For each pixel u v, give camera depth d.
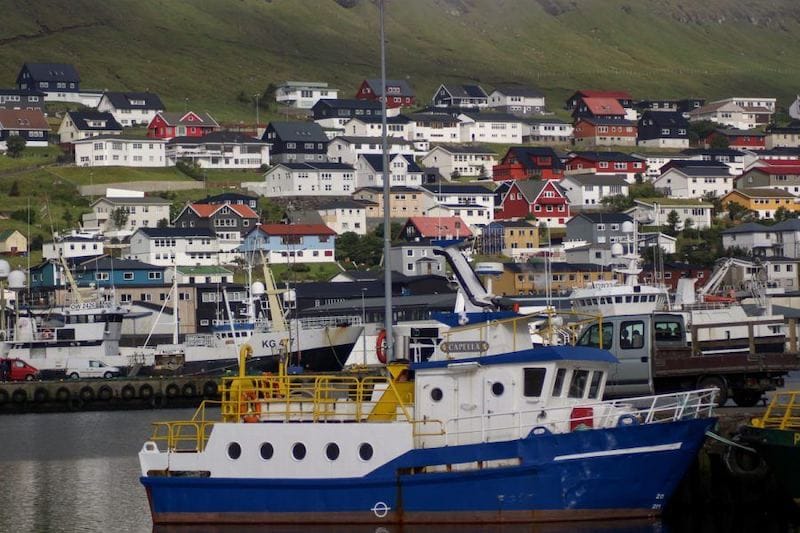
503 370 71.38
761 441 71.75
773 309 180.00
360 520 71.69
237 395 75.50
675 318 93.12
